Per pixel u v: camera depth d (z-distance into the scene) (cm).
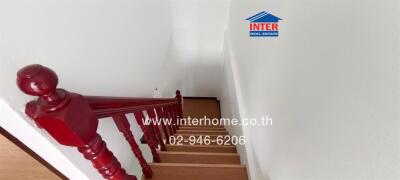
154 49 268
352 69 56
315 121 75
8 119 69
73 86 99
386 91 45
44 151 83
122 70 163
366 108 51
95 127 72
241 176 174
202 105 522
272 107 126
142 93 224
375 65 48
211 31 408
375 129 48
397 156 43
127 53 173
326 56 69
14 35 66
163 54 326
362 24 53
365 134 51
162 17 304
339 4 63
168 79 393
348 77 58
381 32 46
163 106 207
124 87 169
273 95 125
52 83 54
